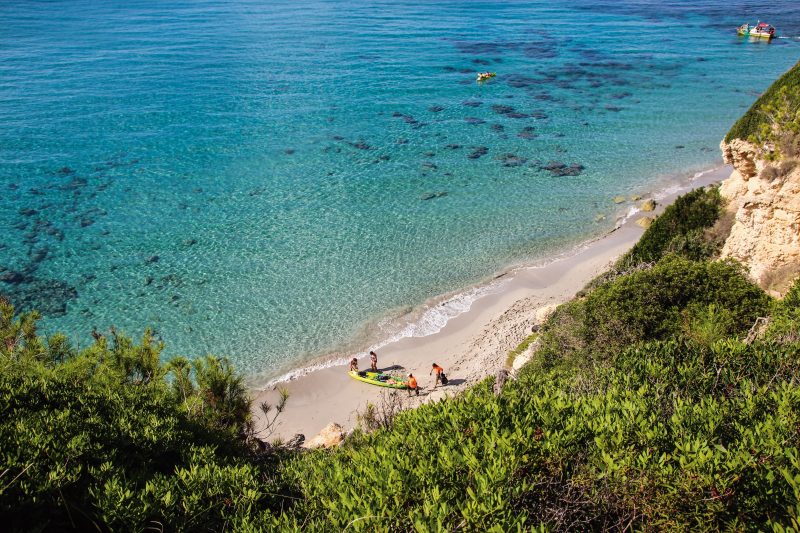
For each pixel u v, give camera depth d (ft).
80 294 103.96
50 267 111.75
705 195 90.27
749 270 66.08
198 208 137.08
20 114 193.16
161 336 94.02
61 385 36.45
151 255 116.98
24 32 321.73
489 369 83.61
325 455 37.27
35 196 140.15
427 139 181.27
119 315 98.63
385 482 23.88
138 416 34.53
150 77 241.35
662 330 53.67
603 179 152.97
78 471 24.94
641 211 134.31
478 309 102.32
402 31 353.10
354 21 388.37
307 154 169.37
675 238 85.81
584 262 114.62
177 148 171.94
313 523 23.09
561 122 196.85
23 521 22.03
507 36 340.80
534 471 23.72
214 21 380.58
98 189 145.28
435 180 152.76
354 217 133.49
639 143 177.68
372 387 84.84
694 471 20.99
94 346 46.32
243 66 263.29
